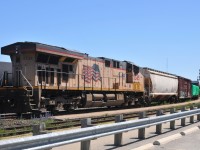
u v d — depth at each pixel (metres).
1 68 25.09
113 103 32.00
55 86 23.55
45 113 21.58
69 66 25.38
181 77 58.12
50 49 22.77
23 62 22.12
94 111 29.64
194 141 12.16
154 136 13.20
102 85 29.78
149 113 25.67
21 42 21.91
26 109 21.08
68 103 25.27
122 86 33.50
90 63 28.09
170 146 11.04
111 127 9.65
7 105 21.64
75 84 25.92
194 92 70.38
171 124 15.65
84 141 9.03
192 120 18.58
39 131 7.54
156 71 46.25
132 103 36.72
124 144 11.20
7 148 6.09
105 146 10.78
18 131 14.19
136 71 37.12
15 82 22.23
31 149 6.66
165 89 48.38
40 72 22.34
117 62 33.00
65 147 10.65
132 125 10.91
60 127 16.17
